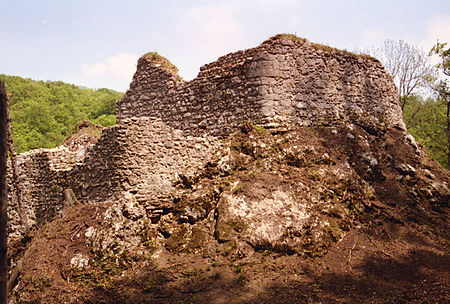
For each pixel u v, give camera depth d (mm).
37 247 9414
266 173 11336
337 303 7781
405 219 11680
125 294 8180
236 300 7883
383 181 13078
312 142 12852
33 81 56125
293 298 7977
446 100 21484
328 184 11562
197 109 14133
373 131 14914
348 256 9766
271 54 12922
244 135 12516
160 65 15625
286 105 12969
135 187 10156
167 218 10414
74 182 11594
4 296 4574
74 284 8547
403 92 23484
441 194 13055
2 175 4645
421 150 15695
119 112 16656
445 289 8383
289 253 9609
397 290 8367
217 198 10789
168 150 11070
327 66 14328
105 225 9656
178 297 8070
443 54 18078
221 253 9406
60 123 42844
